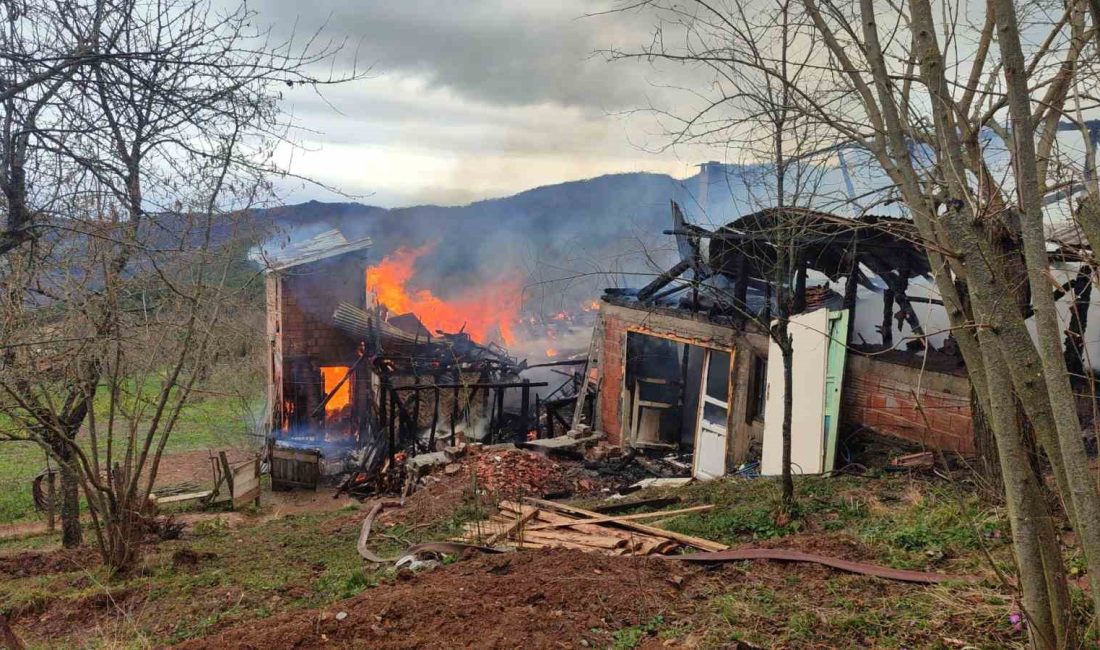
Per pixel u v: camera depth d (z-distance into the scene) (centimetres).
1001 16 259
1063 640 332
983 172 318
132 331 791
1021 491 338
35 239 493
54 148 457
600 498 1230
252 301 1001
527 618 526
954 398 933
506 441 2038
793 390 1126
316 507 1723
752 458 1254
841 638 473
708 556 660
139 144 504
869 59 339
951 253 315
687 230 1009
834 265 1141
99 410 1105
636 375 1582
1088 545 257
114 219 609
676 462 1456
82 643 646
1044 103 282
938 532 664
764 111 496
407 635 506
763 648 467
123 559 897
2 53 389
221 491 1681
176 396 1010
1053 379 258
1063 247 337
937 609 494
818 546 670
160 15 532
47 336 729
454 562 738
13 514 1577
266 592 736
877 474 956
